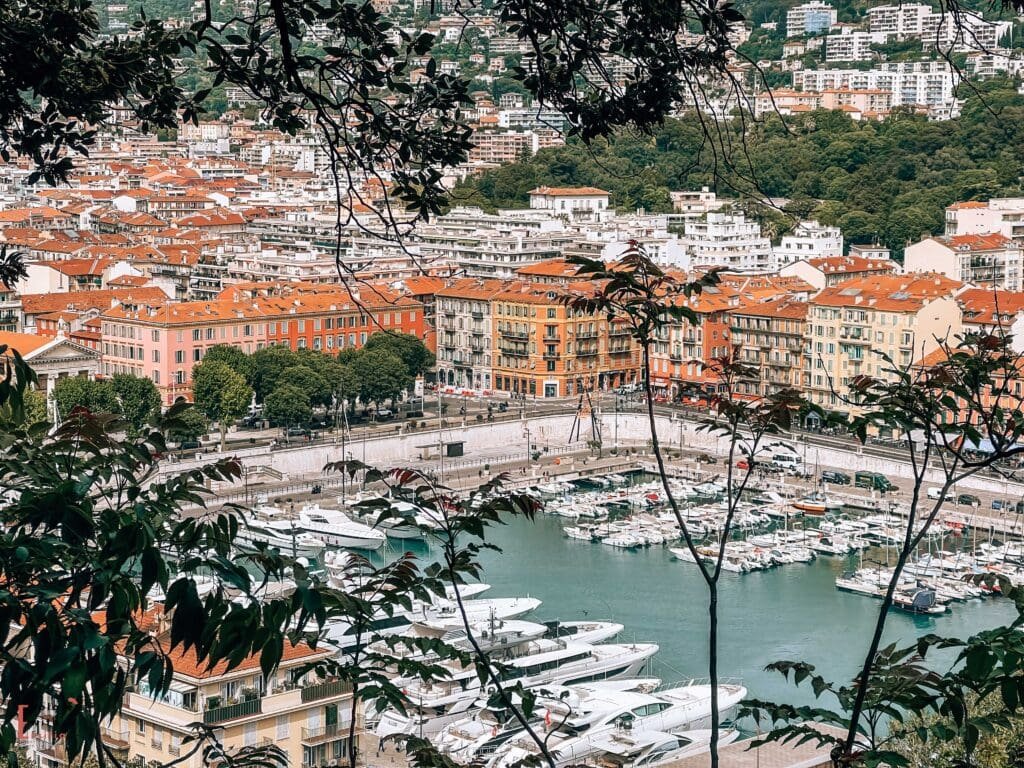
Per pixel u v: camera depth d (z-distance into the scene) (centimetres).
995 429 4734
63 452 4059
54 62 4772
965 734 4353
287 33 4706
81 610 3456
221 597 3638
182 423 4231
